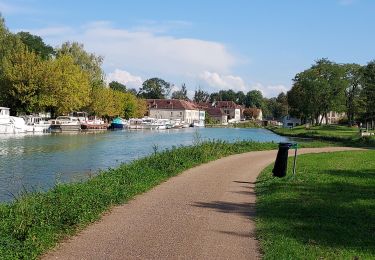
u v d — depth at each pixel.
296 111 114.69
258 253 8.70
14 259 7.69
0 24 74.00
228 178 18.17
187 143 51.84
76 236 9.62
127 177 15.96
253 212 12.09
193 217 11.41
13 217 9.47
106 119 112.25
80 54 93.12
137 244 9.12
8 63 71.38
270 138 68.31
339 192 14.38
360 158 25.64
